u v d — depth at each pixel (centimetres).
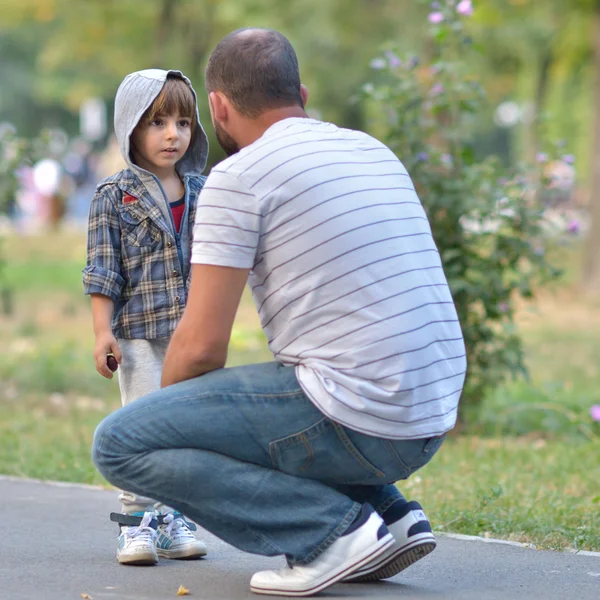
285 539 1061
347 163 1055
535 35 6281
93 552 1308
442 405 1052
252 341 3694
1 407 2592
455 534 1416
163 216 1240
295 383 1037
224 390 1046
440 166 2269
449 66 2269
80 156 11362
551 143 2300
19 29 8319
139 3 6569
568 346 3869
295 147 1049
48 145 3092
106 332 1209
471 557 1291
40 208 9062
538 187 2300
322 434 1032
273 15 6431
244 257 1034
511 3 5638
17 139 3055
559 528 1418
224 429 1045
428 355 1039
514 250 2248
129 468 1062
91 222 1237
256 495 1049
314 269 1027
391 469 1060
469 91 2269
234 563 1255
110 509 1573
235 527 1062
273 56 1080
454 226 2262
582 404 2517
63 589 1122
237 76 1078
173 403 1052
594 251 5353
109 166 7275
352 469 1053
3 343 3694
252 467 1055
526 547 1349
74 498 1650
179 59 6625
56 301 4916
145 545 1219
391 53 2330
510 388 2812
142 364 1234
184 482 1048
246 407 1042
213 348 1047
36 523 1474
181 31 6656
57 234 7888
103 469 1073
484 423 2392
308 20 6488
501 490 1566
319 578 1064
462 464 1952
